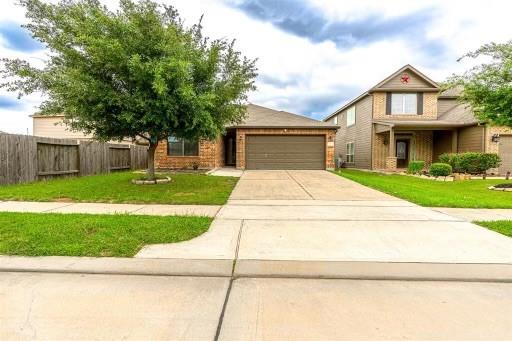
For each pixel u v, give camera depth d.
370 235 4.96
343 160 25.86
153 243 4.45
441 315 2.71
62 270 3.55
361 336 2.39
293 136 17.55
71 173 12.98
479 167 15.38
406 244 4.54
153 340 2.32
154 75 7.90
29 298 2.96
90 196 8.15
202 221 5.55
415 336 2.39
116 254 4.01
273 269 3.64
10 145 10.21
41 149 11.55
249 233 5.02
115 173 15.20
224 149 20.66
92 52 8.18
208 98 8.62
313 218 6.05
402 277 3.46
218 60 9.68
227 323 2.56
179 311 2.74
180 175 13.76
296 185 10.82
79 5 8.96
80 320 2.58
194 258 3.95
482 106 11.16
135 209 6.75
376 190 9.77
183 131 9.60
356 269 3.65
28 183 10.62
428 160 20.41
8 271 3.55
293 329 2.48
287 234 4.98
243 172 15.57
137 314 2.69
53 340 2.32
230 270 3.61
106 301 2.91
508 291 3.18
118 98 8.39
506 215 6.39
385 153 20.08
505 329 2.50
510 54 10.43
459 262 3.87
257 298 2.99
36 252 3.99
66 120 9.79
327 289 3.20
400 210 6.84
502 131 16.09
